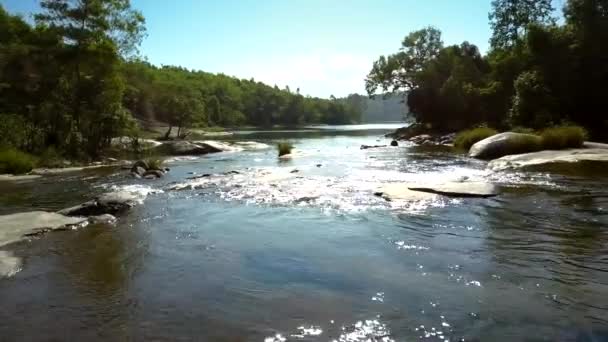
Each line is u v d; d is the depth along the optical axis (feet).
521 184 37.09
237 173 51.88
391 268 18.06
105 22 87.20
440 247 20.86
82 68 86.53
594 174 40.32
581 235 22.16
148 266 19.20
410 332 12.57
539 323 12.99
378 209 29.48
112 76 86.99
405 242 21.84
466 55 151.74
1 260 19.99
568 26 97.96
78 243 23.09
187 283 17.02
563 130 59.11
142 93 219.20
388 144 108.06
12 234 24.50
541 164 46.70
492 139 62.59
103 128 83.25
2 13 119.14
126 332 13.12
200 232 24.97
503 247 20.59
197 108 189.47
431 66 153.79
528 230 23.39
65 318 14.20
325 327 13.03
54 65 84.43
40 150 72.90
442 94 141.28
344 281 16.72
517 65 114.21
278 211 29.89
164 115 235.20
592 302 14.34
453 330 12.64
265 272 17.99
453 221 25.75
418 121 158.51
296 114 434.30
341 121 492.95
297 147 102.68
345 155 74.74
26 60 91.20
